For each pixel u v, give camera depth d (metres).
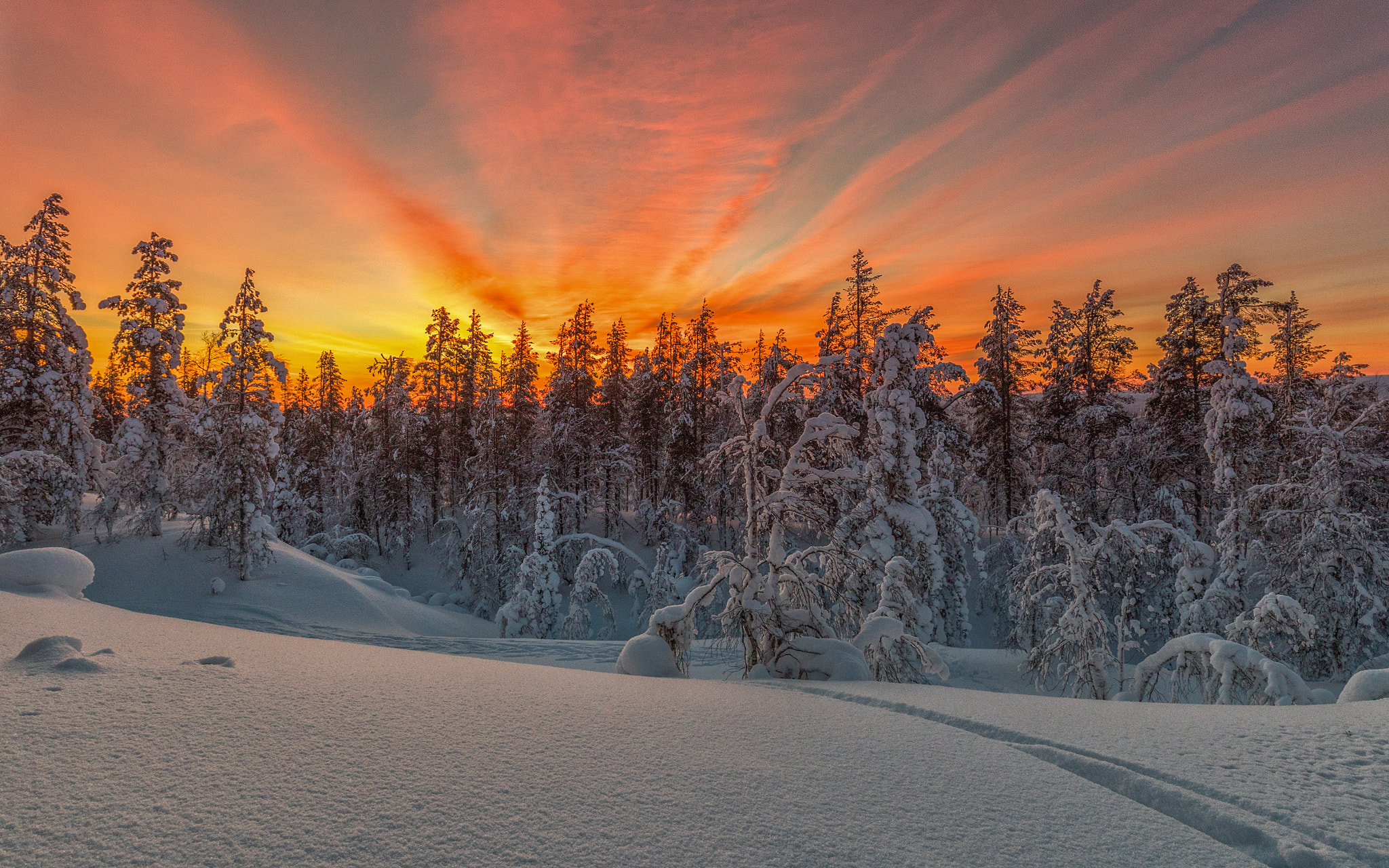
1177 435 26.91
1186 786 3.51
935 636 21.47
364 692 4.50
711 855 2.49
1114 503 28.86
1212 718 4.94
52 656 4.45
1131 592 13.77
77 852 2.14
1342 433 17.80
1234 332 22.41
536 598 26.19
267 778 2.89
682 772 3.41
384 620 24.66
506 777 3.15
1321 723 4.69
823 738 4.23
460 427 43.06
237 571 24.86
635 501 46.31
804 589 10.46
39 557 8.23
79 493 25.95
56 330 25.61
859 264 30.59
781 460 11.40
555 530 34.59
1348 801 3.26
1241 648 8.87
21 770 2.73
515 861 2.32
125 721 3.44
